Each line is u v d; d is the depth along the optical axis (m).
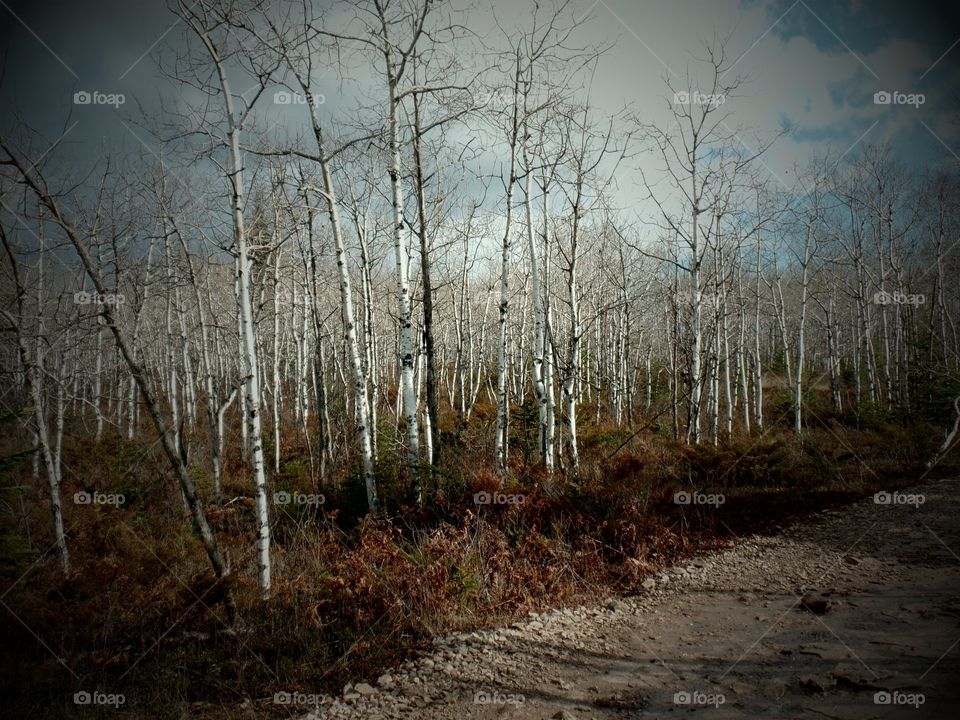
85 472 12.34
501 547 7.47
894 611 5.39
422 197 10.54
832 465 12.55
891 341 26.84
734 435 17.22
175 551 8.58
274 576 7.39
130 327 13.83
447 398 28.12
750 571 7.30
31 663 5.43
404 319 9.77
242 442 16.75
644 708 4.09
